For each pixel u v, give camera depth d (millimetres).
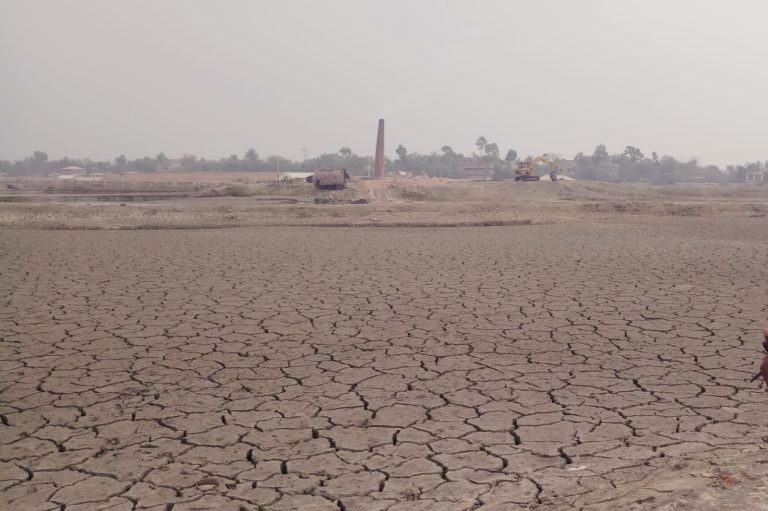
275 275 12430
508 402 5363
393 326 8148
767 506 2695
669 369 6277
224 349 7082
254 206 30906
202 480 3961
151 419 5012
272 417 5047
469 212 30172
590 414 5066
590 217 29922
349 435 4680
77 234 21516
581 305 9438
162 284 11352
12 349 7062
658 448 4359
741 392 5566
